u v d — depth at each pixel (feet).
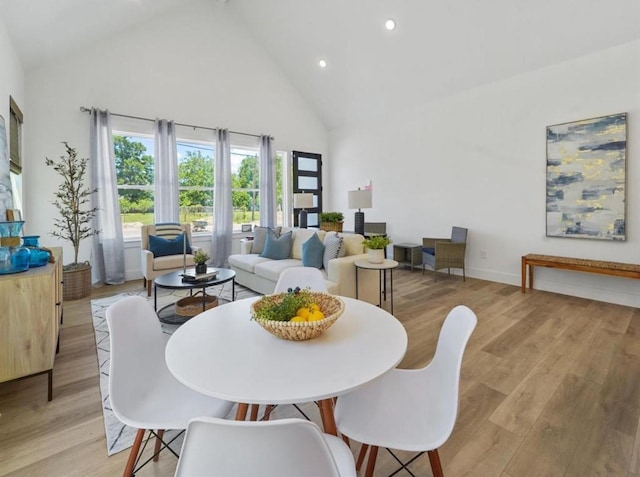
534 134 13.99
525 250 14.62
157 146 16.25
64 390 6.89
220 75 18.58
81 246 14.80
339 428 3.76
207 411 4.04
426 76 16.44
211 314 5.10
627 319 10.76
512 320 10.78
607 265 11.55
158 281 10.21
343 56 17.78
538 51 13.03
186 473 2.27
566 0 11.20
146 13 14.93
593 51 12.17
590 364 7.91
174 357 3.68
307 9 16.28
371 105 20.11
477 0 12.39
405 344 4.01
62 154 14.06
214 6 18.13
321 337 4.21
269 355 3.73
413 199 18.98
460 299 13.07
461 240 15.90
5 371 6.13
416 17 14.02
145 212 16.89
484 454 5.15
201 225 18.93
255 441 2.09
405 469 4.84
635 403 6.39
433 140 17.79
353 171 22.50
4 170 9.08
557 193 13.41
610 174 12.07
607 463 4.94
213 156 19.07
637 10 10.59
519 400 6.54
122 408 3.90
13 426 5.75
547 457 5.07
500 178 15.24
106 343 9.12
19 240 6.77
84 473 4.75
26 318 6.28
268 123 20.80
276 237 14.94
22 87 12.59
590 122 12.39
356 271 11.25
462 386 7.06
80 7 10.90
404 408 4.06
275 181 21.22
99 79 14.87
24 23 9.92
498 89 15.01
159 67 16.49
